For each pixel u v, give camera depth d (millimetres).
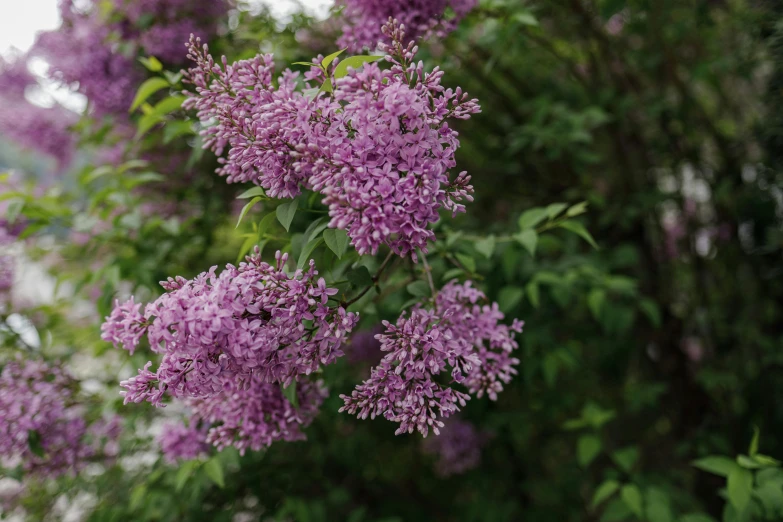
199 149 2104
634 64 3598
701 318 3773
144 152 3084
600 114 2865
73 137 3402
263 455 2676
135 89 2746
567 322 3402
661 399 3754
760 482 1930
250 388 1622
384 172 1263
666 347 3738
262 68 1445
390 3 1811
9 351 2551
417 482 3752
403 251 1305
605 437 3848
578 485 3514
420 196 1248
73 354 2830
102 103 2734
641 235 3695
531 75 3570
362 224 1229
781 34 2645
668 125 3672
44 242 3400
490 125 3328
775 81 2803
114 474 2820
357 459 3203
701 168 3740
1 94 3441
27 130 3297
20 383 2238
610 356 3488
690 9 3439
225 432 1717
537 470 3754
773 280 3516
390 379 1396
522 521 3416
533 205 3389
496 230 2932
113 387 2658
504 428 3438
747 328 3490
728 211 3688
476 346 1722
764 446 3203
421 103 1277
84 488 2725
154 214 3125
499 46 2574
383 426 3312
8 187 2854
